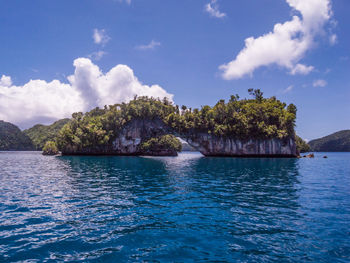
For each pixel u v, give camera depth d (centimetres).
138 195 1596
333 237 830
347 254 698
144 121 12256
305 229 915
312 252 711
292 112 9612
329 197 1526
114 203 1359
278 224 976
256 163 5378
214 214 1129
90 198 1498
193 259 667
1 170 3541
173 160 6994
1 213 1143
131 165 4722
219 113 10181
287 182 2238
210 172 3256
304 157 9431
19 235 852
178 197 1529
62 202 1384
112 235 855
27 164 4972
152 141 12062
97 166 4412
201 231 897
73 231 896
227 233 874
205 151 10612
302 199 1464
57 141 12169
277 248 742
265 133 9300
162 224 980
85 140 11494
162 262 646
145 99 13262
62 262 645
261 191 1745
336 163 5381
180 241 801
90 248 741
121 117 12025
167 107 12325
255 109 9681
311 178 2552
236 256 686
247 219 1048
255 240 808
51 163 5338
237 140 9812
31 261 649
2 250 720
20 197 1531
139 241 800
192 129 10788
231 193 1667
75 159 7544
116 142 11888
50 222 1005
